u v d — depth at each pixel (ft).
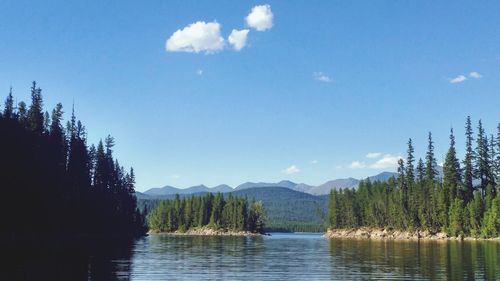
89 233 406.21
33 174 312.29
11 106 350.64
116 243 344.90
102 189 465.88
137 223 572.92
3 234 276.21
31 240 296.71
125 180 559.79
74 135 412.57
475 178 499.10
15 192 288.30
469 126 499.10
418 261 195.31
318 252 270.67
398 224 569.64
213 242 435.53
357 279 137.28
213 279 137.80
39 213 316.60
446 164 510.17
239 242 442.50
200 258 215.51
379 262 193.26
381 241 463.42
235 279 138.31
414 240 473.26
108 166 488.44
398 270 159.94
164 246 327.26
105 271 149.59
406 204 567.59
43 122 375.45
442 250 273.13
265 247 336.29
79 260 182.50
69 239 345.72
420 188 540.93
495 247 302.66
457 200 472.85
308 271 159.53
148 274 147.02
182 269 163.12
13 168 290.15
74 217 376.07
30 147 319.06
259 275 148.05
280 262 196.13
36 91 361.51
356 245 368.48
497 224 427.33
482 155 492.95
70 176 393.09
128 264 176.76
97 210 434.30
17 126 307.99
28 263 161.27
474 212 455.22
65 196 365.81
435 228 510.17
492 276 140.46
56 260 176.96
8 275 128.47
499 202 431.02
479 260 196.44
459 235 463.83
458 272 151.43
